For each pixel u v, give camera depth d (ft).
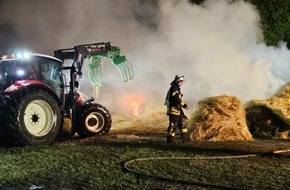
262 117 35.78
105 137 34.88
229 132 33.09
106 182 20.51
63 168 23.43
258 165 23.82
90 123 36.70
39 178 21.52
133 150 28.17
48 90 33.91
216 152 27.53
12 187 20.08
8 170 23.17
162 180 20.70
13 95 31.50
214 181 20.49
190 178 21.04
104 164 24.30
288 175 21.61
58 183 20.56
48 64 35.58
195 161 24.80
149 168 23.16
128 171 22.45
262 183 20.15
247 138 33.40
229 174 21.76
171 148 29.12
